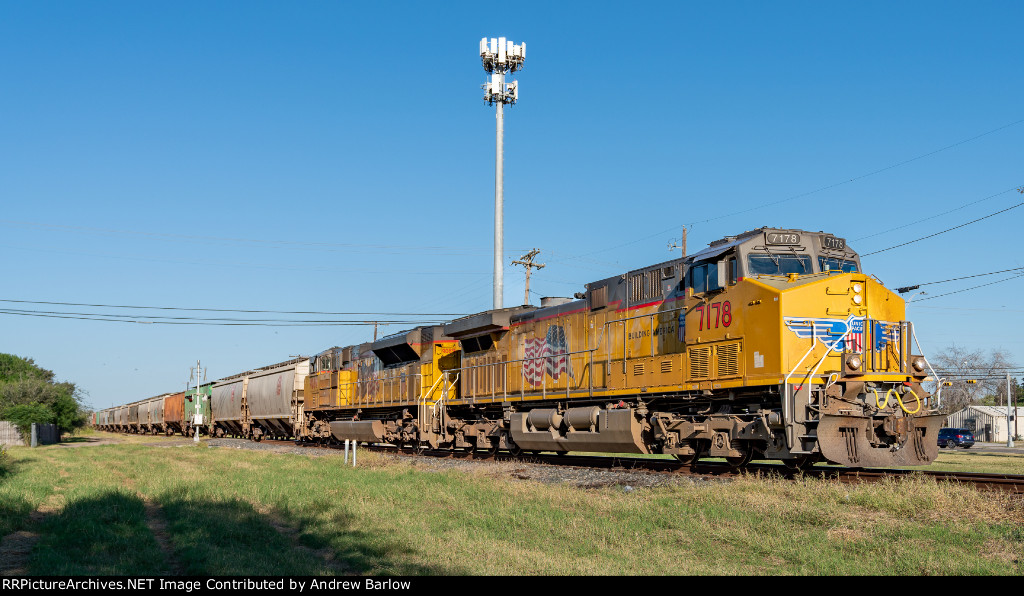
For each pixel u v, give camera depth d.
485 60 42.00
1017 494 11.52
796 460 15.34
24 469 23.02
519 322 24.75
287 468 21.89
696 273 17.61
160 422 71.31
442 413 28.02
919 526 10.14
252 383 49.97
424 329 29.94
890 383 15.30
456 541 10.57
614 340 20.16
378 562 9.45
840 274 15.66
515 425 23.31
